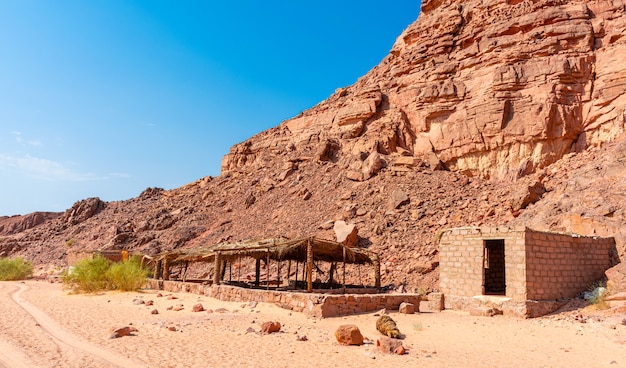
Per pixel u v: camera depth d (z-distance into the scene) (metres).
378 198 33.69
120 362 9.96
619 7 32.94
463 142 35.09
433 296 19.89
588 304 18.39
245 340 12.64
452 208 30.36
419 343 13.03
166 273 28.11
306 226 33.81
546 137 31.17
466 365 10.55
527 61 34.03
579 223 22.52
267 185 44.38
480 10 39.75
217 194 49.59
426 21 44.06
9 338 12.07
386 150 39.47
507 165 32.72
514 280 18.41
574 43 33.12
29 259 51.91
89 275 25.41
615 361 11.01
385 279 25.44
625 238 20.86
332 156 43.69
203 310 18.12
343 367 10.05
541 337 14.09
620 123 28.88
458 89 37.06
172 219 46.69
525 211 26.67
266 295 19.03
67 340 12.10
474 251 19.91
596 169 26.28
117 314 17.03
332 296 16.97
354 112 44.44
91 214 62.19
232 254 23.69
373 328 15.02
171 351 11.10
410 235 28.64
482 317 17.58
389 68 46.69
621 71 30.08
